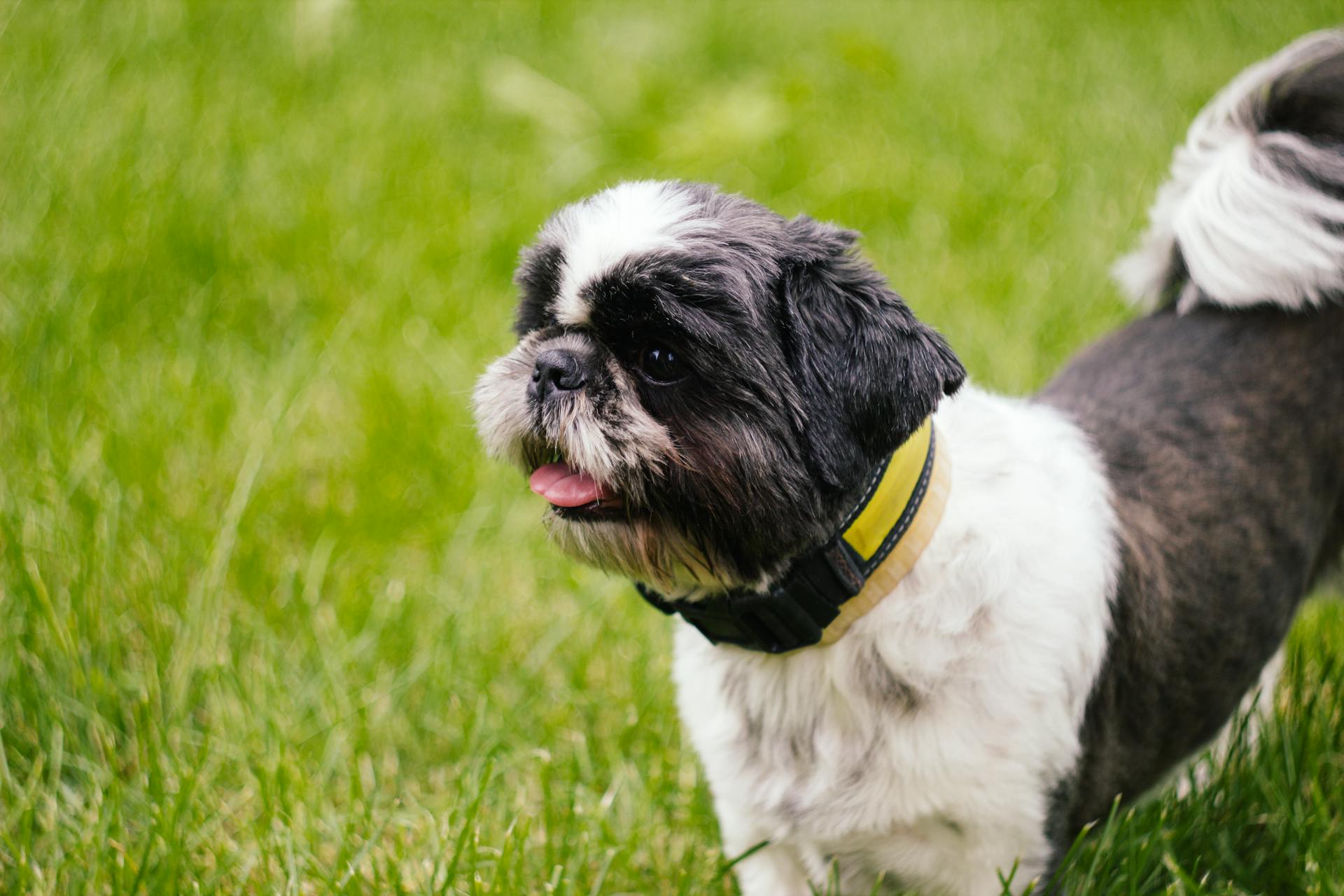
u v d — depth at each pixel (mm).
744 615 2586
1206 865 3156
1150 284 3623
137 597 3812
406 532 4500
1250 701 3684
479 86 7379
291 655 3822
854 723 2684
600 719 3777
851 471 2416
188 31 7660
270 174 6188
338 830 3197
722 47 8109
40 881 3000
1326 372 3205
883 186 6367
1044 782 2676
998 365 4977
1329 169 3182
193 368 4988
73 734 3424
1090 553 2756
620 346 2441
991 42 8219
